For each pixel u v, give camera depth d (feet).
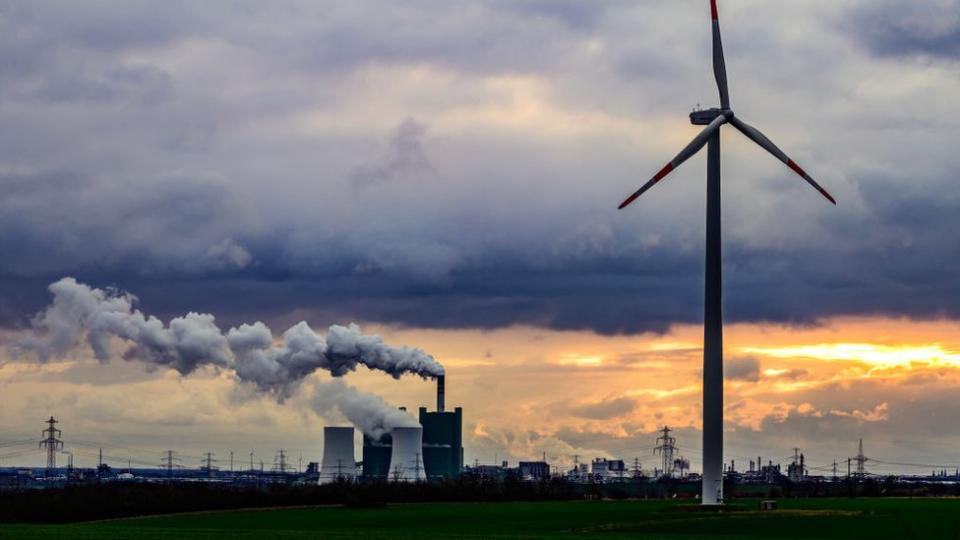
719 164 466.70
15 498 525.75
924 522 401.49
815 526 392.68
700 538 357.61
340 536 342.44
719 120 466.29
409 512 520.83
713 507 456.04
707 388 460.14
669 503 560.20
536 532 384.68
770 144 469.57
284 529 396.16
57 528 367.04
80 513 510.99
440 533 369.09
